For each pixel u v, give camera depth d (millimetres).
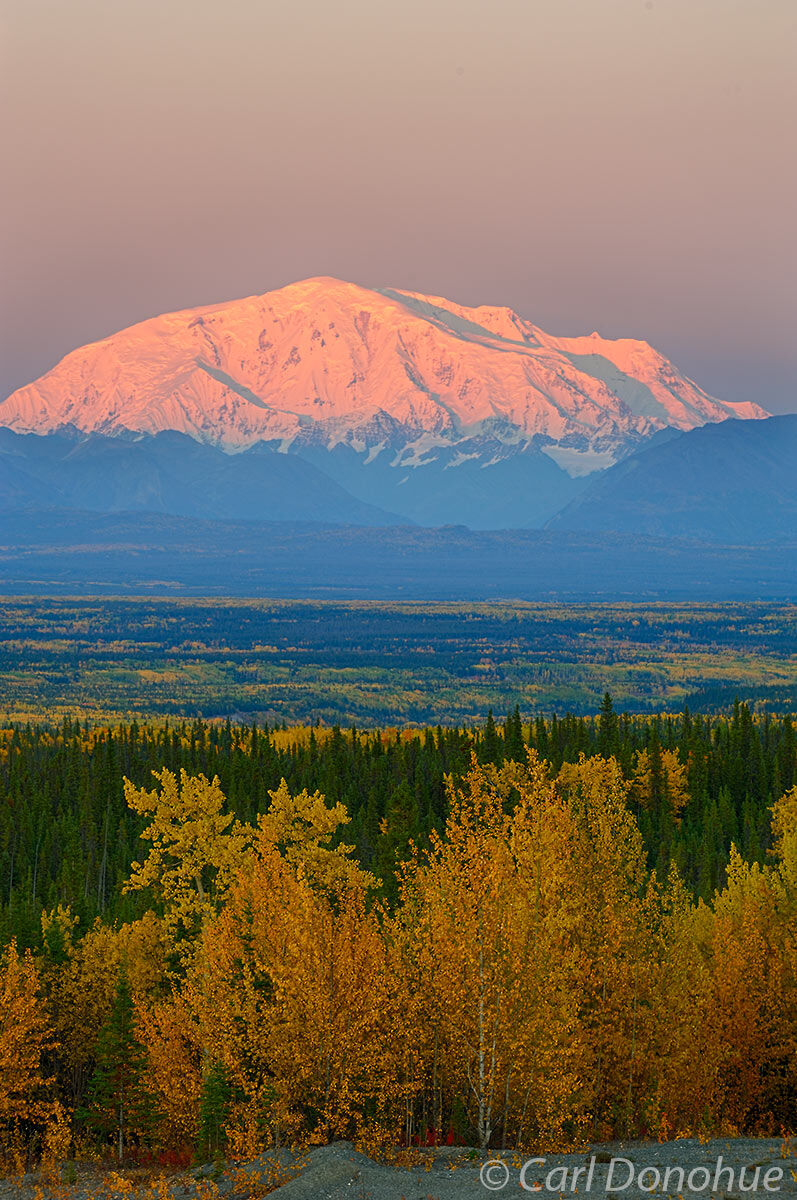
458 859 163375
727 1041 186625
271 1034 160875
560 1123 159875
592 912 174625
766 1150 148750
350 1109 162375
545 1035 155125
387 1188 138875
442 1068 169875
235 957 173750
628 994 171000
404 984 163625
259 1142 162250
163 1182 159000
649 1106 168500
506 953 155375
